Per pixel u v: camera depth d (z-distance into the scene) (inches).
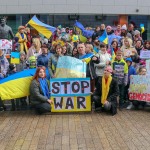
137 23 933.8
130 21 932.6
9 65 453.4
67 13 909.8
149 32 940.0
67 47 509.4
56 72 410.6
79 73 410.6
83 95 408.8
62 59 411.5
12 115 401.7
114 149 284.0
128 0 920.3
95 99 407.2
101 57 429.7
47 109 397.7
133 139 309.6
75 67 410.6
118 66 429.7
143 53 486.3
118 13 920.3
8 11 900.6
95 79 416.8
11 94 407.5
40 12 903.7
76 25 650.8
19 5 901.8
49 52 495.8
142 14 927.7
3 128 347.9
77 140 307.4
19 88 408.8
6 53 516.7
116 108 399.5
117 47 502.6
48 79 419.8
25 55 480.1
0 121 374.6
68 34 667.4
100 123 362.3
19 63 460.8
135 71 446.6
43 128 345.4
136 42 557.9
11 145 296.8
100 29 609.0
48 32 559.5
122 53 477.7
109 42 569.3
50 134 325.4
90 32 621.6
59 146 292.2
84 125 354.9
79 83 408.2
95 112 411.2
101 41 501.0
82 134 324.8
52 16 912.3
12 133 331.0
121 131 333.4
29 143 301.1
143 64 483.2
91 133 327.6
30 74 413.4
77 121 370.6
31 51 486.6
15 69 455.8
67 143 299.7
